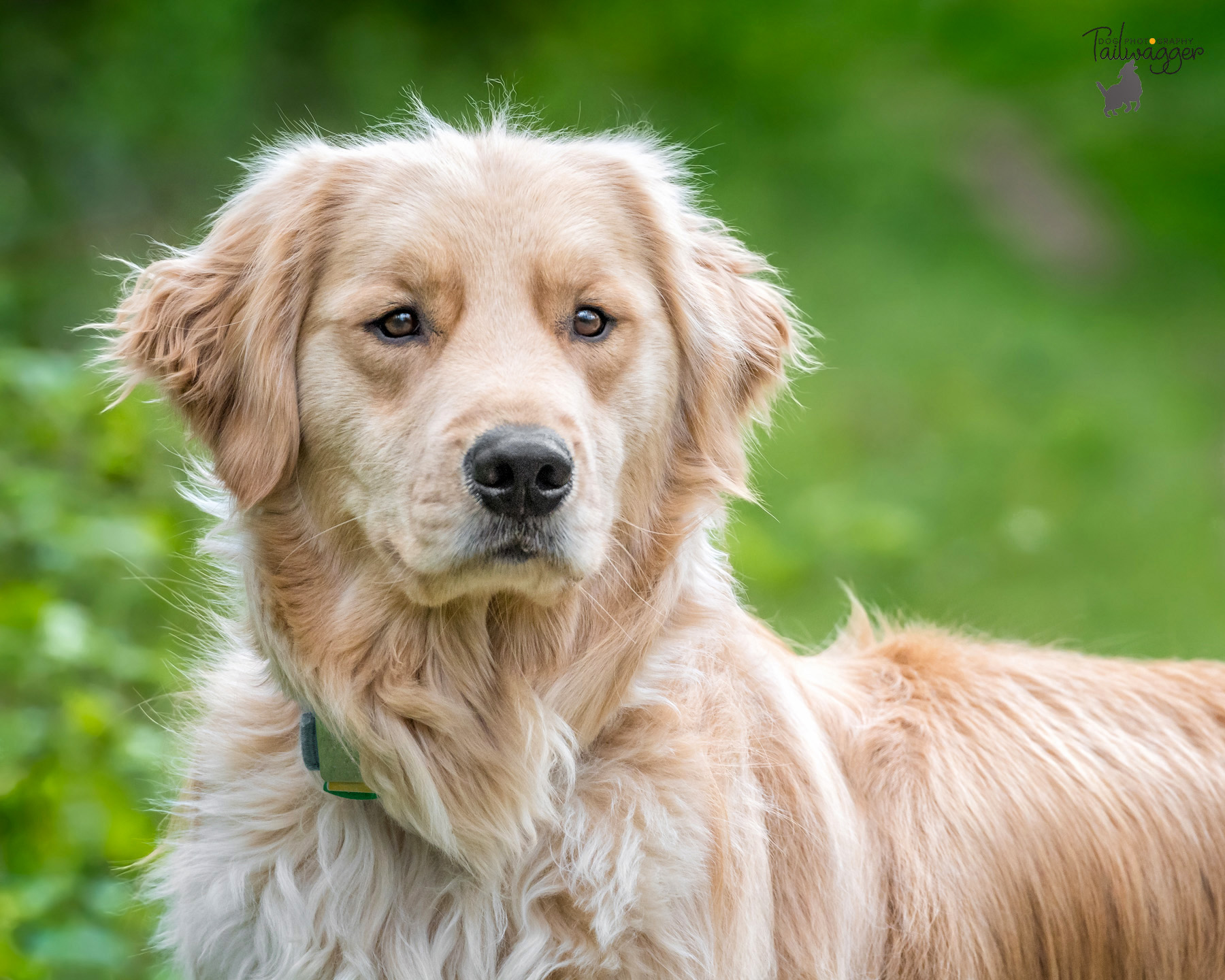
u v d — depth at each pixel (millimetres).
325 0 17656
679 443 4645
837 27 21406
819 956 4492
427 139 4742
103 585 7434
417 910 4227
